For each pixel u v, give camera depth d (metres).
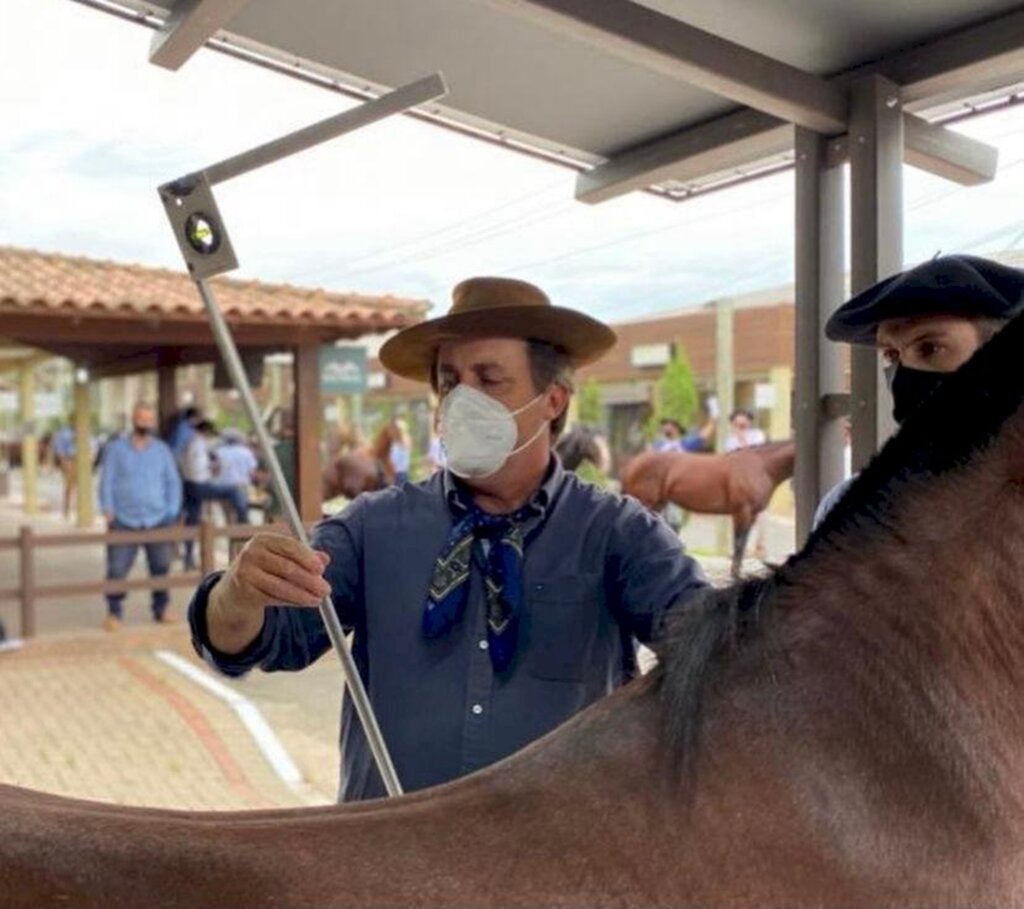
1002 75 2.20
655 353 20.53
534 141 2.85
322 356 10.24
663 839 0.91
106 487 8.56
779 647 0.99
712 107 2.56
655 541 1.73
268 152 1.45
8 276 10.23
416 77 2.53
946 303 1.67
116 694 6.59
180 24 1.96
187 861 0.91
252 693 6.64
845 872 0.89
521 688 1.65
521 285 1.79
